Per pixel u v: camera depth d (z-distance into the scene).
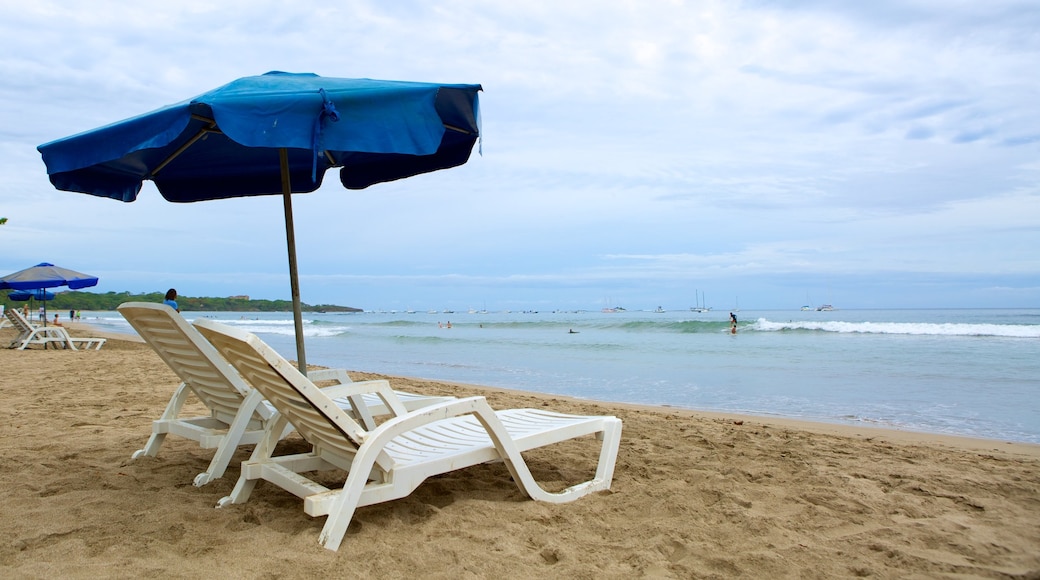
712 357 17.38
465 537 2.85
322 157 4.95
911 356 16.20
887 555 2.67
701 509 3.25
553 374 13.94
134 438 5.07
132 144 2.80
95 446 4.73
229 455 3.65
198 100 2.62
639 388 11.20
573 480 3.97
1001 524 3.06
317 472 4.00
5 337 22.19
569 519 3.13
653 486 3.72
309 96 2.63
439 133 2.98
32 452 4.49
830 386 11.05
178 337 3.60
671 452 4.74
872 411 8.34
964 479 3.88
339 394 3.30
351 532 2.88
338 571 2.42
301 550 2.57
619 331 33.81
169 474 3.87
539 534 2.91
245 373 2.93
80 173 4.01
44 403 7.20
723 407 8.84
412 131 2.87
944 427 7.14
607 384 11.88
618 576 2.47
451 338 30.52
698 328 30.86
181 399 4.38
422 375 13.98
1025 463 4.53
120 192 4.29
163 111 2.73
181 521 2.96
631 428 5.92
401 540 2.79
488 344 25.42
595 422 3.75
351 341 28.92
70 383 9.22
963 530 2.96
